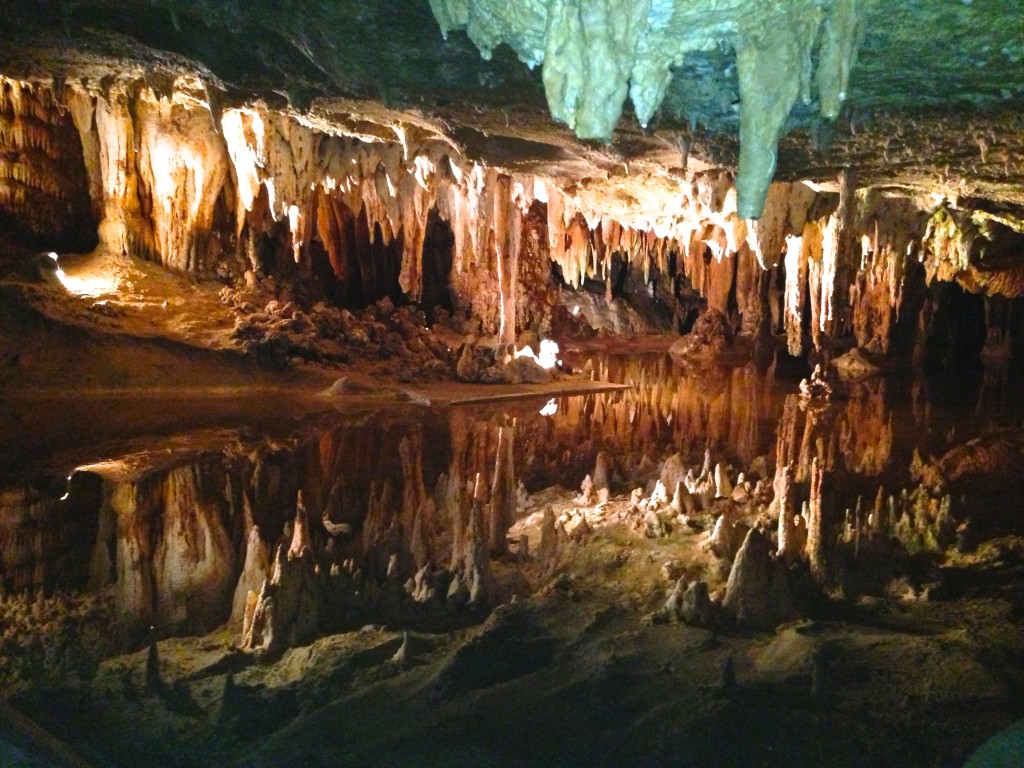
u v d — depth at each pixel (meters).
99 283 15.41
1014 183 8.72
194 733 3.95
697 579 5.87
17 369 13.36
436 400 14.54
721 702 4.05
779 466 8.26
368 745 3.82
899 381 18.50
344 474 9.03
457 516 6.19
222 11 5.44
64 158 16.38
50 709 4.06
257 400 13.90
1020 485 8.86
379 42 5.66
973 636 4.90
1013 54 4.64
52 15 6.35
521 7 3.73
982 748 2.61
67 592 5.57
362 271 20.52
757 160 4.09
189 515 7.23
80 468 8.95
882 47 4.64
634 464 9.49
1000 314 21.38
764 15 3.73
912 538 6.84
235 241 17.69
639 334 26.20
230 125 14.52
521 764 3.69
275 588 4.97
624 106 6.54
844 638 4.84
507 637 4.90
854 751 3.74
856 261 17.64
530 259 24.22
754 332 24.23
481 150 10.13
